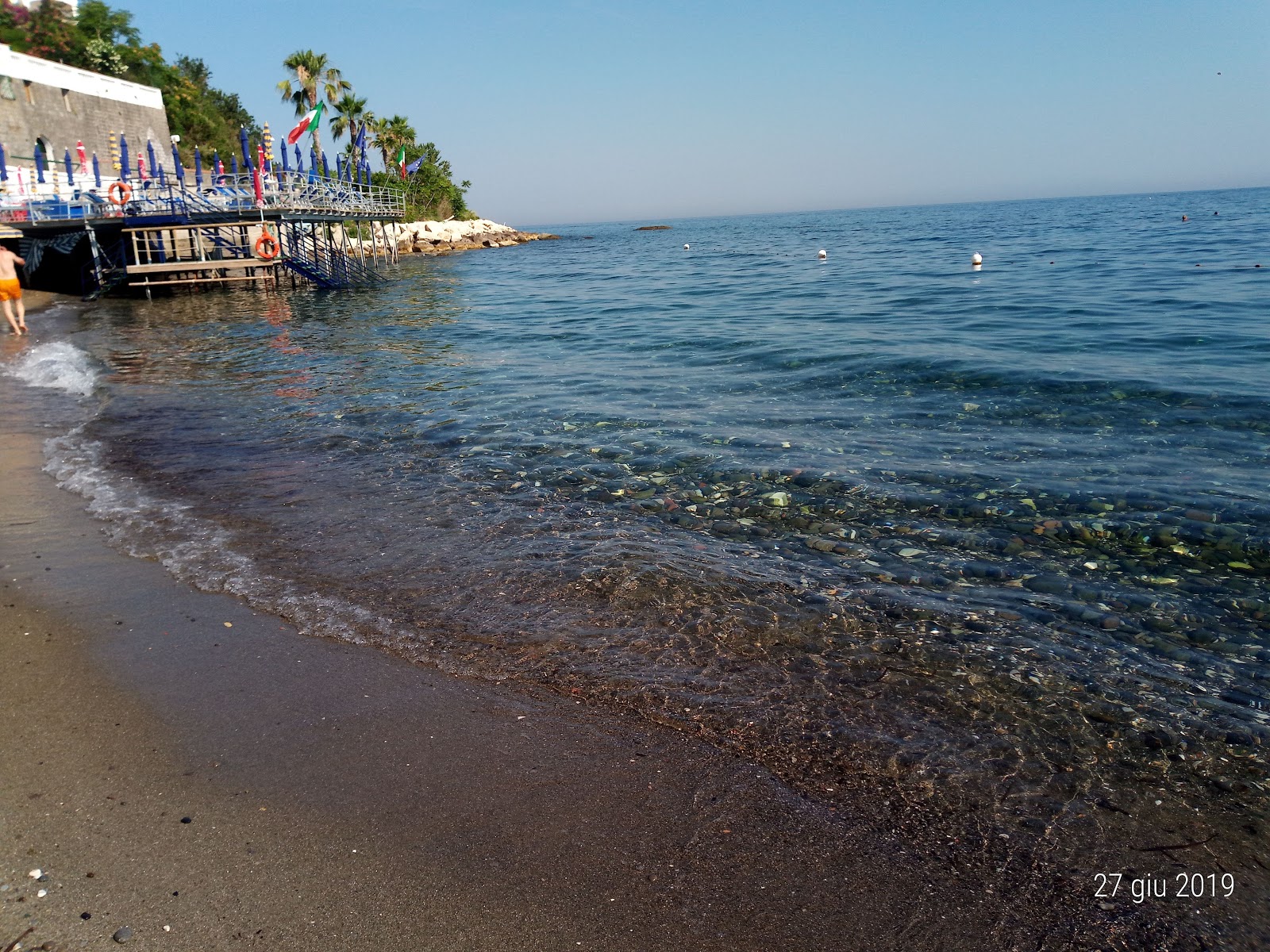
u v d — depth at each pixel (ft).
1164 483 21.70
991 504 20.89
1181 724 12.38
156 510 21.88
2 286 57.31
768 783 11.09
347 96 161.79
